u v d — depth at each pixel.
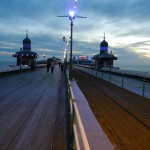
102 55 73.12
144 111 12.69
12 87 21.62
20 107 12.64
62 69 55.38
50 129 8.75
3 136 7.96
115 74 48.53
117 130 9.09
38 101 14.50
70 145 6.73
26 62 70.62
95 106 13.77
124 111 12.59
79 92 16.25
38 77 34.47
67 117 10.52
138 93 20.22
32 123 9.55
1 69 33.88
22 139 7.68
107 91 20.84
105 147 6.53
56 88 21.33
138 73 36.06
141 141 7.90
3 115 10.83
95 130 7.91
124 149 7.17
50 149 6.88
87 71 52.59
